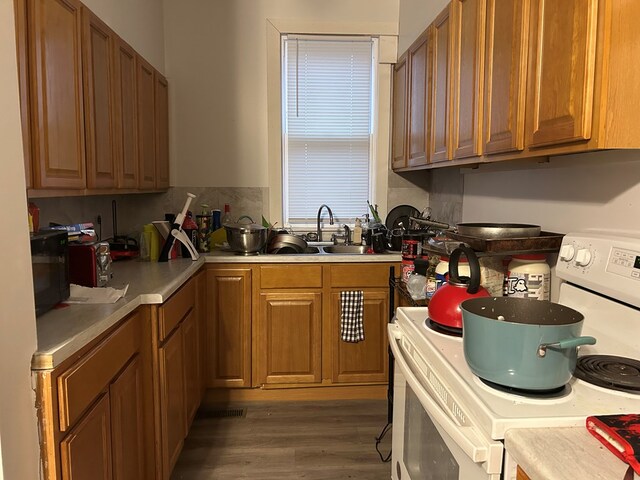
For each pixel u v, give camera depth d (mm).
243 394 2939
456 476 1028
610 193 1529
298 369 2895
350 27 3359
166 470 1903
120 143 2297
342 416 2754
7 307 1001
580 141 1278
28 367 1086
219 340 2840
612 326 1373
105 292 1698
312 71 3455
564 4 1319
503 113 1684
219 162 3367
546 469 746
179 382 2125
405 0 3211
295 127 3498
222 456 2340
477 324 1043
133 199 3314
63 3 1685
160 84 3072
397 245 3027
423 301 1939
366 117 3525
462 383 1042
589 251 1481
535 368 973
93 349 1359
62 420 1155
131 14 2613
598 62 1194
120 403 1559
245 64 3324
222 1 3285
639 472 713
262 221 3314
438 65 2414
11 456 1010
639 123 1207
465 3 2053
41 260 1425
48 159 1572
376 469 2242
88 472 1312
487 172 2502
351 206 3580
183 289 2236
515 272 1775
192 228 2914
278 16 3318
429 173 3514
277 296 2832
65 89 1704
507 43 1652
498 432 878
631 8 1173
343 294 2830
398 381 1558
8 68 1014
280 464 2275
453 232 2047
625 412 922
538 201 1984
